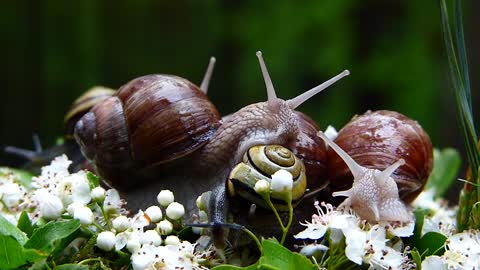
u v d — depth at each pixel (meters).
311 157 0.39
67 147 0.47
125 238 0.37
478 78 1.04
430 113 1.15
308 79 1.24
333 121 1.19
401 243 0.38
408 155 0.39
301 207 0.39
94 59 1.34
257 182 0.37
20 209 0.39
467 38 1.05
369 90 1.20
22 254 0.36
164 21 1.38
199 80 1.36
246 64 1.28
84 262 0.37
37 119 1.30
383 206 0.38
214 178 0.40
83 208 0.37
